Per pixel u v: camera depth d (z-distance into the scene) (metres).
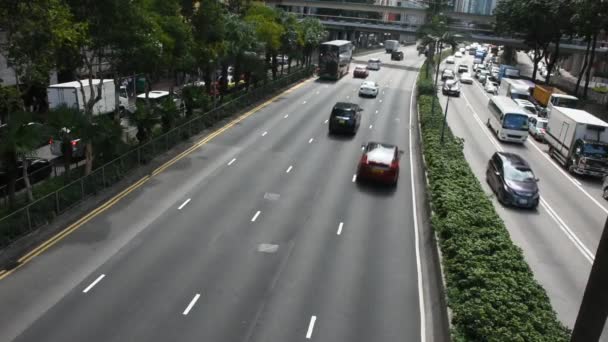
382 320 15.33
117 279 16.67
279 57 86.31
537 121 44.91
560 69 115.06
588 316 8.71
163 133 31.98
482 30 92.06
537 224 24.70
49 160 28.02
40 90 36.75
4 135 20.19
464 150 37.97
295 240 20.33
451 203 20.80
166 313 14.96
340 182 27.67
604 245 8.45
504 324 12.72
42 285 16.12
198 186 25.67
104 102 37.38
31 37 20.70
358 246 20.16
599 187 31.92
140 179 26.17
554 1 66.19
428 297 16.73
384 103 53.19
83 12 23.64
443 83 67.69
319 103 50.28
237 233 20.59
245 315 15.12
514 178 27.14
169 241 19.56
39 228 20.00
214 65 42.25
